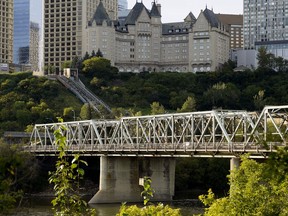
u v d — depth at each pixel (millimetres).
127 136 163375
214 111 131000
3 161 34750
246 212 62875
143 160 172250
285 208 61188
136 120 158500
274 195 62531
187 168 199375
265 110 112688
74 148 177125
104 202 165500
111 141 165375
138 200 169625
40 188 184375
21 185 172375
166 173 171875
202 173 199625
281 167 32719
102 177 167750
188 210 142250
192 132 137250
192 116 138125
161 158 172000
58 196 40438
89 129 176750
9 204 37812
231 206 64250
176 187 196500
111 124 172750
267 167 33188
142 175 171500
